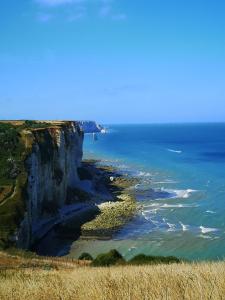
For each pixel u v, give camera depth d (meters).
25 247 62.25
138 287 7.35
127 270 14.63
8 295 9.85
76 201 91.00
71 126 114.50
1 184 68.44
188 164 149.12
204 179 115.00
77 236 69.69
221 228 67.31
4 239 55.22
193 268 10.98
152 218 76.06
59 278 14.23
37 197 76.56
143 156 183.12
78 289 8.80
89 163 158.00
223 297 5.90
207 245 58.75
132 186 108.94
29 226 66.31
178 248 58.47
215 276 7.64
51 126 100.12
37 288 10.12
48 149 85.94
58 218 79.50
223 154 181.75
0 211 61.22
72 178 101.88
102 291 7.59
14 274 21.70
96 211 84.12
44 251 64.56
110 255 38.31
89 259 51.06
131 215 79.12
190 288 6.61
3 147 76.50
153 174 128.50
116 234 68.38
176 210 80.88
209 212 77.81
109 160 170.12
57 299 8.43
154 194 97.38
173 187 105.06
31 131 85.06
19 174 71.50
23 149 77.25
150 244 61.44
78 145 119.88
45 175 81.75
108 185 111.25
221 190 98.50
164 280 8.23
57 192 85.50
